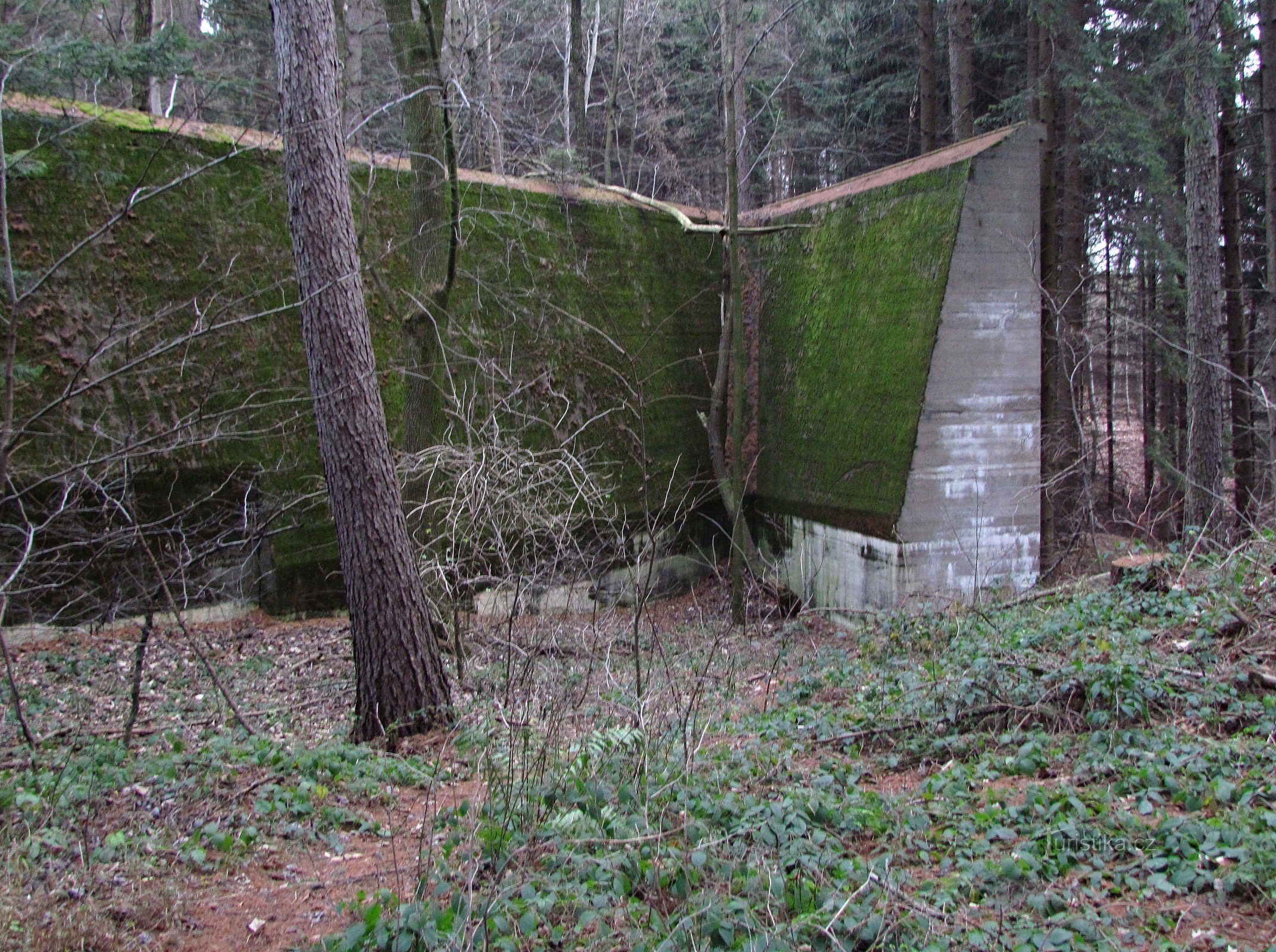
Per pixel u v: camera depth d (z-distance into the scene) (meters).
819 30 22.66
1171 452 20.98
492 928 3.52
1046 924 3.66
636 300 16.39
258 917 4.14
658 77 25.09
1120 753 5.52
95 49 8.62
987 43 20.69
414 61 10.71
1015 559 13.02
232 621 11.93
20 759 6.39
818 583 14.70
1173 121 15.98
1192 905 3.79
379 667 7.52
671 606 15.55
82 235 11.25
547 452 10.31
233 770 6.25
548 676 7.23
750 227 16.72
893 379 13.10
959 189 12.41
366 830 5.38
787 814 4.67
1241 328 16.77
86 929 3.81
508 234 15.09
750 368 17.12
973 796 5.27
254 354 12.32
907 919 3.57
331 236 7.33
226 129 12.74
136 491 11.16
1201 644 7.09
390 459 7.64
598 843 4.36
